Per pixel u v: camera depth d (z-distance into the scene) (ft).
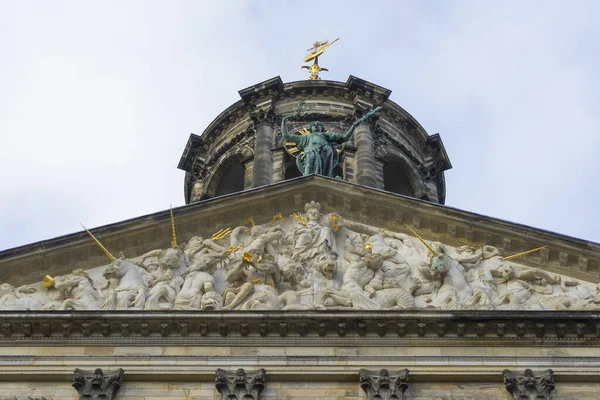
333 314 157.79
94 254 170.60
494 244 172.14
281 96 255.09
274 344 157.48
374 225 176.24
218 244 172.35
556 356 155.84
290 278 165.37
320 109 253.65
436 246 170.81
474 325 157.89
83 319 157.58
